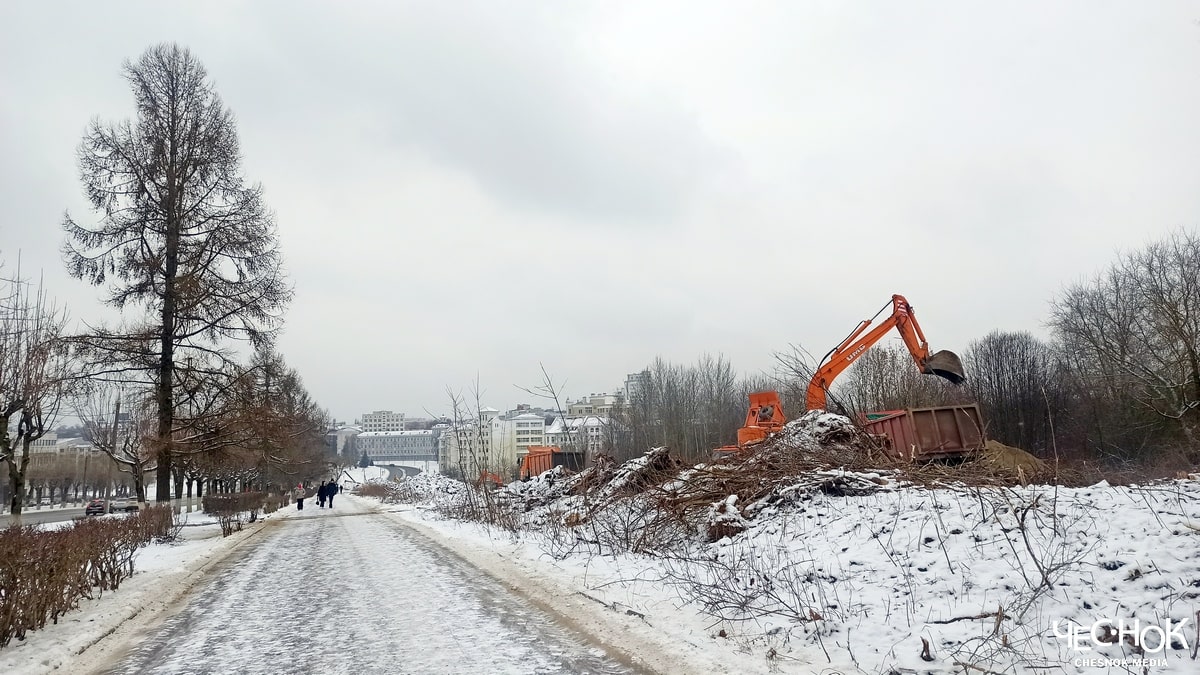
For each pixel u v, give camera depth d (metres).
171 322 23.05
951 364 18.28
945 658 5.22
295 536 19.78
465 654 6.45
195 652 6.85
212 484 41.69
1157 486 8.69
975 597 6.18
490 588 9.99
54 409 20.77
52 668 6.41
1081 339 41.69
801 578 7.77
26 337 19.02
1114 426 38.03
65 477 73.12
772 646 6.02
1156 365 35.62
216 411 23.08
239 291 23.91
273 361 28.14
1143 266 37.91
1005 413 46.47
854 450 13.45
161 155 23.89
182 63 25.02
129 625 8.19
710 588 7.82
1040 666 4.81
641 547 11.23
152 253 23.42
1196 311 34.06
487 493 21.25
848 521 9.14
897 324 19.28
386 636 7.23
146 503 22.72
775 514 10.63
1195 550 5.98
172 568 12.87
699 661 5.89
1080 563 6.19
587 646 6.64
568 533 14.11
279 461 34.38
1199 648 4.76
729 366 54.66
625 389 59.25
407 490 48.50
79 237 22.75
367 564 13.07
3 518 31.53
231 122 25.33
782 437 14.02
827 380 19.38
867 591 6.89
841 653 5.64
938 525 7.96
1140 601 5.46
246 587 10.77
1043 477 11.77
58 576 8.26
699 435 42.38
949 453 14.86
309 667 6.19
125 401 24.77
